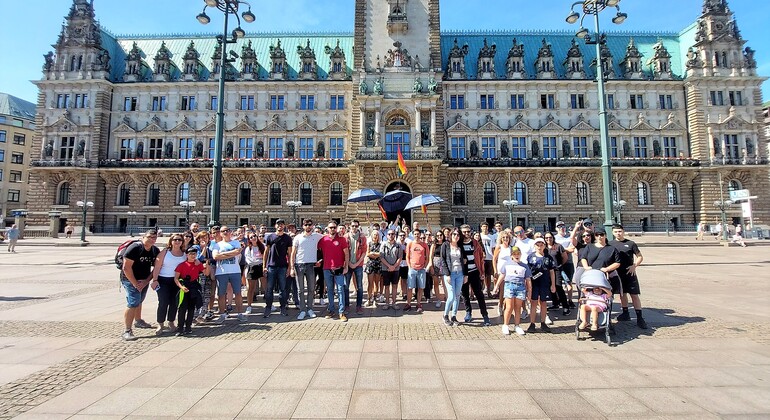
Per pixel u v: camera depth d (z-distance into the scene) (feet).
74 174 204.23
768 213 200.34
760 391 23.30
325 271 43.65
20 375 26.22
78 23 214.28
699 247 147.43
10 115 311.06
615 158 203.62
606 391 23.48
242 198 207.92
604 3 69.31
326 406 21.72
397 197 92.94
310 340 34.68
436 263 42.57
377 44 193.67
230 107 211.82
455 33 234.99
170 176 206.28
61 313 44.86
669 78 210.79
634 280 38.91
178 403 22.08
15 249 142.00
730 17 209.36
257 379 25.58
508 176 201.98
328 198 204.54
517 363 28.50
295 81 209.77
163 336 35.96
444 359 29.45
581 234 48.39
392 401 22.30
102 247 151.74
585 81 206.59
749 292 57.41
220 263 42.24
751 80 204.23
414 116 186.29
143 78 219.61
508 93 210.38
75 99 209.97
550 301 52.70
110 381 25.23
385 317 44.32
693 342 33.09
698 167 200.54
